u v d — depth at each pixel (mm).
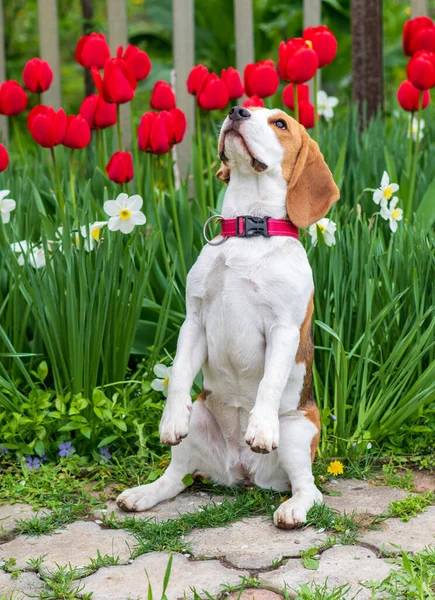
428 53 4289
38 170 4672
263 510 2992
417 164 4766
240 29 5645
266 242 2990
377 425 3486
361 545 2676
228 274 2967
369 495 3100
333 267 3525
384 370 3514
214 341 3016
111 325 3566
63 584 2418
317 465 3330
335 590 2359
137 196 3479
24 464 3287
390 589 2336
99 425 3457
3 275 3732
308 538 2734
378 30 5551
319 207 3115
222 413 3131
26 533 2809
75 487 3162
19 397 3469
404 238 3855
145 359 3805
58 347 3514
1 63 5855
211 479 3234
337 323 3539
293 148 3076
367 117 5621
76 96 9109
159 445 3520
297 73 3947
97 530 2834
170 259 4031
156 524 2803
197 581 2455
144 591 2404
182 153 5578
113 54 5617
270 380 2834
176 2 5500
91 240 3654
